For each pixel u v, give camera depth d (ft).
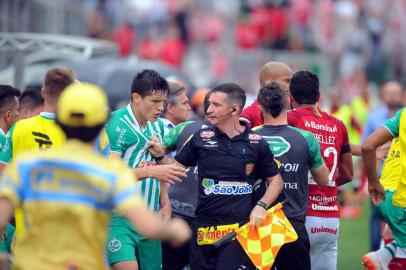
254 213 67.67
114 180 47.67
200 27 225.35
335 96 143.02
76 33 163.43
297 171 71.56
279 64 80.33
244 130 68.95
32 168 48.29
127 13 225.15
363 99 176.45
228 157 68.03
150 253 73.72
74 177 47.85
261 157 68.59
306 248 71.92
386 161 79.36
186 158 69.41
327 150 76.02
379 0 245.04
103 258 49.14
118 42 216.95
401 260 76.59
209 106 68.44
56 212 47.73
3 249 69.72
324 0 233.96
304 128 75.66
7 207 48.24
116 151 71.31
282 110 72.23
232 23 227.20
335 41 232.32
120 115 71.87
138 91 71.10
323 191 75.92
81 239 47.96
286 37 222.89
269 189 68.64
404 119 73.87
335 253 77.56
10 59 128.88
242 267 68.28
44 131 65.82
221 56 216.13
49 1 141.08
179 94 86.58
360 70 230.48
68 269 47.73
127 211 47.01
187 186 79.77
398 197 75.10
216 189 68.18
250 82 209.36
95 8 216.13
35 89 82.94
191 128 74.43
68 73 65.98
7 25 123.44
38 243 48.21
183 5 227.20
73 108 48.08
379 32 239.71
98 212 47.85
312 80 76.07
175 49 216.74
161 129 74.54
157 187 73.00
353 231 134.72
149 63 134.62
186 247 81.35
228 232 68.08
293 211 71.61
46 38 116.78
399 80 239.30
